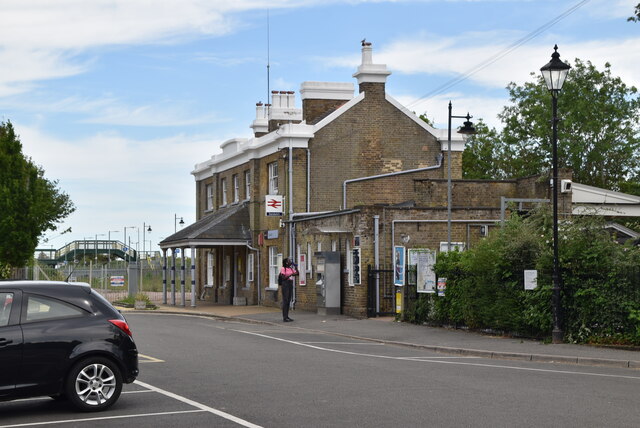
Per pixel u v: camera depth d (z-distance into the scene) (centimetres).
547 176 3462
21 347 1098
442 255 2525
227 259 4622
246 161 4353
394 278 2855
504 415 1046
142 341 2203
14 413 1135
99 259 7188
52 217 7031
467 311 2358
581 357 1712
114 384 1142
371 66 3925
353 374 1484
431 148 4009
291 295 3694
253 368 1586
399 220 3047
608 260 1958
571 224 2134
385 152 3928
